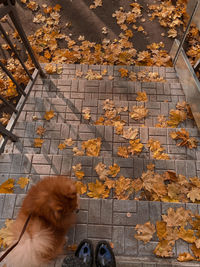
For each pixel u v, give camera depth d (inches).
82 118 149.8
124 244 100.7
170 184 115.0
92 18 206.2
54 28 203.9
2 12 101.9
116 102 152.9
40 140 134.3
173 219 102.9
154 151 132.0
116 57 188.9
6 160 121.3
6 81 183.0
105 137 135.0
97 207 106.7
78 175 118.2
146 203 106.7
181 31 197.9
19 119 149.2
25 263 78.4
